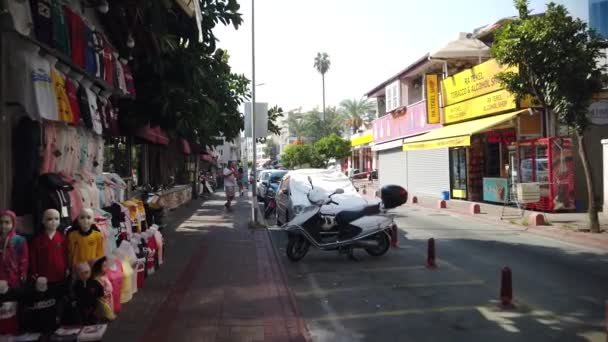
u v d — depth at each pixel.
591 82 12.01
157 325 5.93
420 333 5.84
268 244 11.91
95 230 5.90
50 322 5.27
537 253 10.52
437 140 20.02
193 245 11.75
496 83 19.03
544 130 18.16
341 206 10.69
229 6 11.13
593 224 12.62
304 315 6.66
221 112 16.30
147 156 17.62
